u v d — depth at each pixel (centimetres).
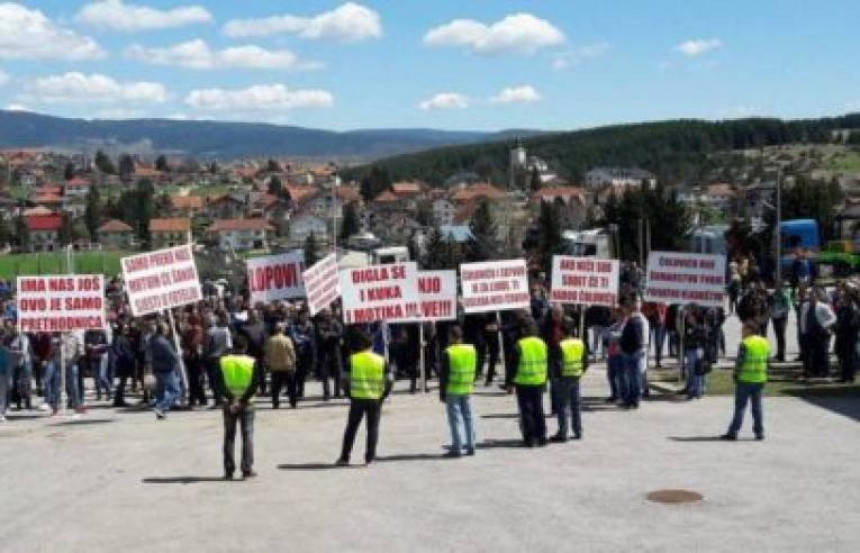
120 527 1309
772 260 5231
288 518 1331
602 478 1507
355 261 7100
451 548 1177
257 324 2408
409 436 1906
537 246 8400
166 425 2120
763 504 1344
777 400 2192
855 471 1525
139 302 2347
